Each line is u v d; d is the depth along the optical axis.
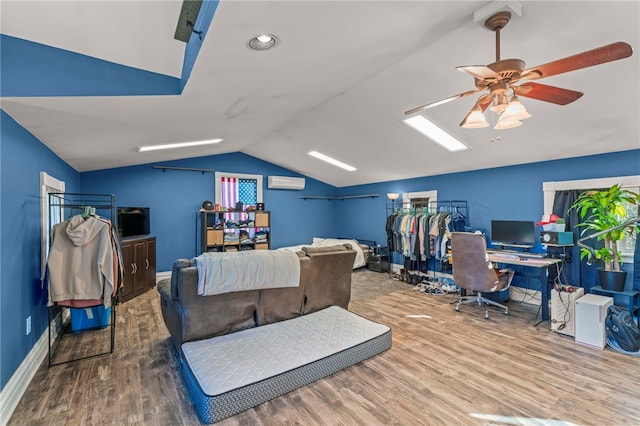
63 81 2.11
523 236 4.45
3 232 2.13
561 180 4.29
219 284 2.61
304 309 3.31
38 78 2.03
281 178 7.47
